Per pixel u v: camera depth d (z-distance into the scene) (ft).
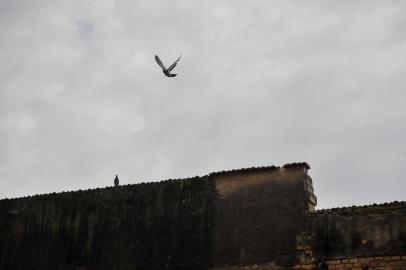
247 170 80.23
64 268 86.43
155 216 83.71
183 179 83.97
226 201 80.18
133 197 86.12
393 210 72.84
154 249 82.02
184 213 82.17
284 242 75.66
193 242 80.28
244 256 76.89
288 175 78.23
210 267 78.13
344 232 73.97
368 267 71.61
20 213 92.27
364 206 74.28
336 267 72.90
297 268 74.18
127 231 84.64
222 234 78.95
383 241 72.02
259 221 77.61
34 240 89.81
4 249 90.99
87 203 88.74
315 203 79.66
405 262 70.28
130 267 82.43
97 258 84.94
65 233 88.33
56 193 91.35
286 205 77.05
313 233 75.00
